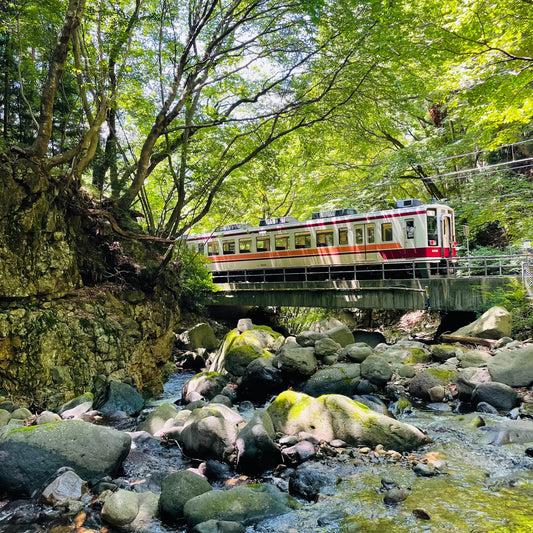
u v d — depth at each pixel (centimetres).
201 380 991
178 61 1397
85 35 1148
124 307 1077
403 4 1298
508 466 524
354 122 1584
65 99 1222
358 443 595
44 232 899
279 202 2748
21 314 821
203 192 1500
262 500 440
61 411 785
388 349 1144
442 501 443
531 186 1683
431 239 1656
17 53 1134
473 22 1064
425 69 1491
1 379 775
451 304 1493
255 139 1600
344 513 427
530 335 1148
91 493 477
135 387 1013
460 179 2153
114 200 1245
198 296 2012
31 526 418
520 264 1436
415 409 788
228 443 570
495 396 754
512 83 1102
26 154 879
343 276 2050
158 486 511
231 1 1385
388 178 2123
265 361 943
